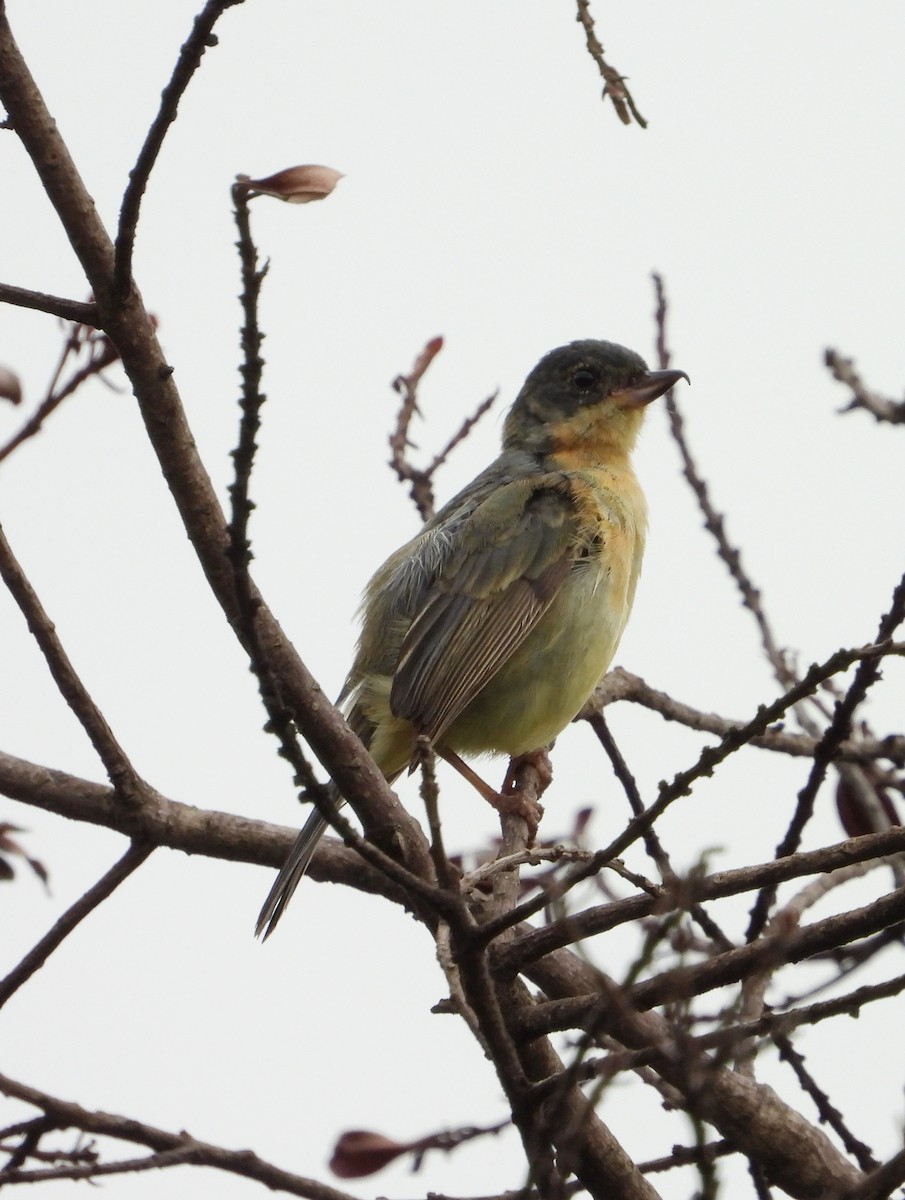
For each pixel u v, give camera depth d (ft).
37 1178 28.76
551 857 25.80
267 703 23.16
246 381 22.88
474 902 31.55
